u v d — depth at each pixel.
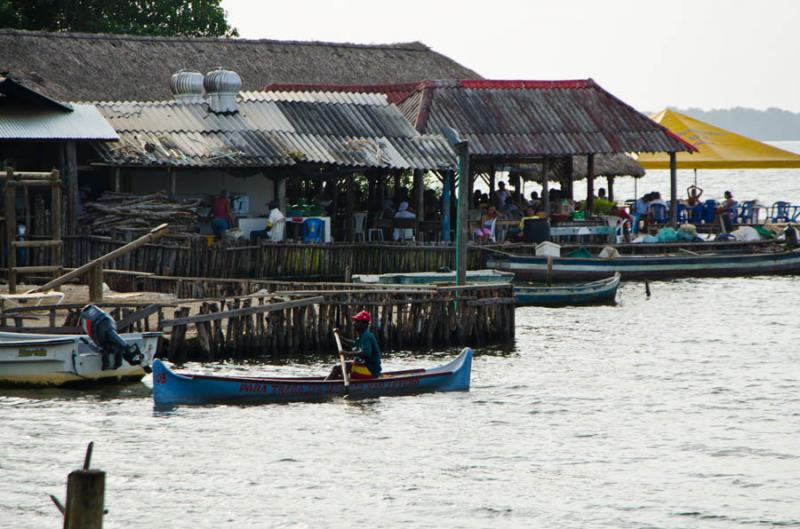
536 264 169.00
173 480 75.19
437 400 97.94
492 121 187.75
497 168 199.75
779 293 169.38
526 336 130.12
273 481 75.50
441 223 172.88
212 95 165.88
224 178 163.12
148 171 158.50
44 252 138.62
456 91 192.12
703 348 124.50
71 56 199.88
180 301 107.94
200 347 108.75
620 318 144.75
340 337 100.31
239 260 147.12
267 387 94.00
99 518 45.62
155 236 111.19
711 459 82.50
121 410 90.88
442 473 78.06
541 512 71.25
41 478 74.56
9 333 97.06
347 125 171.50
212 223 154.62
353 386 96.69
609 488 75.88
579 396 100.62
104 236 143.00
